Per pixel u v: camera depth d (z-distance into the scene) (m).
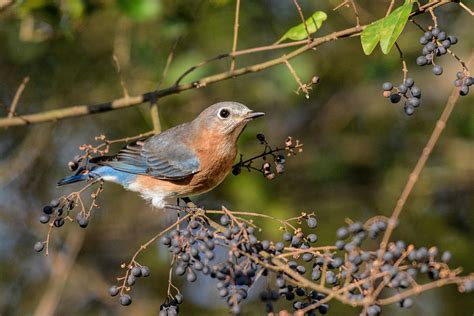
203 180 10.97
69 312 15.01
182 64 14.09
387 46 8.20
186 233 7.62
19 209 15.28
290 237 7.86
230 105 10.70
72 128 15.36
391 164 15.48
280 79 14.38
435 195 15.45
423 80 15.59
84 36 14.95
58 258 14.27
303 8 14.60
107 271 15.39
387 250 7.26
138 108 14.54
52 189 15.51
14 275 15.21
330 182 15.42
